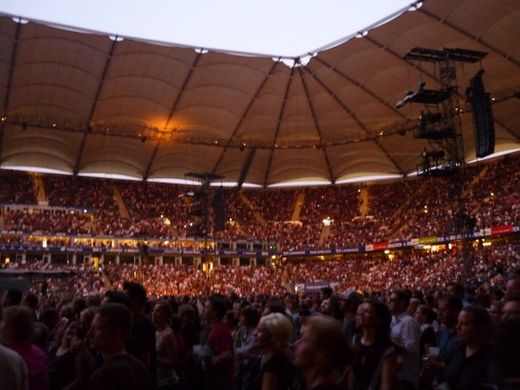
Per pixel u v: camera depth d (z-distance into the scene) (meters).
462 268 42.66
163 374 7.07
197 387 8.12
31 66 41.16
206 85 47.25
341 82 48.03
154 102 48.47
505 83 43.38
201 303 14.46
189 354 8.09
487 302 10.61
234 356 8.07
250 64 45.34
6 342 5.36
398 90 46.84
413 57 28.09
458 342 5.55
